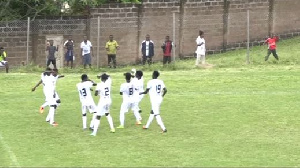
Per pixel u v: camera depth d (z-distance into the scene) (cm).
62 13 14900
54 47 12825
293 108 9719
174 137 8144
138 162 7112
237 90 10950
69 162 7088
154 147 7700
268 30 15888
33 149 7562
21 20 13950
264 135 8294
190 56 14900
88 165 6988
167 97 10381
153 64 13625
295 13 16225
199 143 7894
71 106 9756
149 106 9806
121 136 8181
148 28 14425
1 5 14388
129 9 14200
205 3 14938
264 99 10288
